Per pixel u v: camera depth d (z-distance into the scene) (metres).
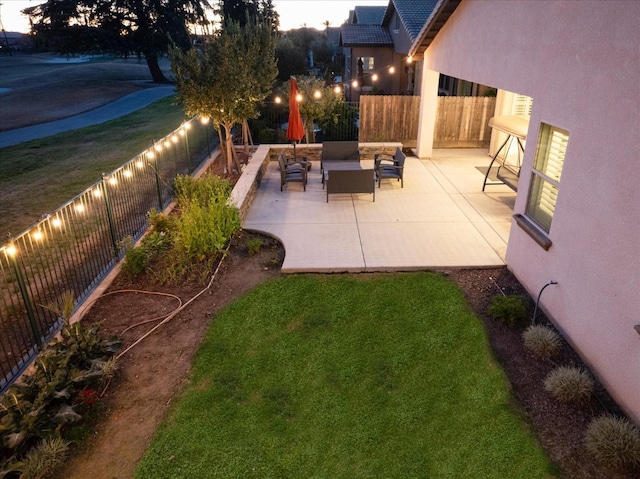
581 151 5.45
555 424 4.78
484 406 5.03
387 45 29.02
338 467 4.35
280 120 18.20
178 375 5.57
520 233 7.23
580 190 5.50
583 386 4.98
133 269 7.65
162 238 8.50
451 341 6.04
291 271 7.73
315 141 17.62
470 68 9.65
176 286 7.48
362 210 10.23
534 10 6.57
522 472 4.27
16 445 4.28
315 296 7.06
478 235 8.91
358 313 6.64
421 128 14.05
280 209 10.35
